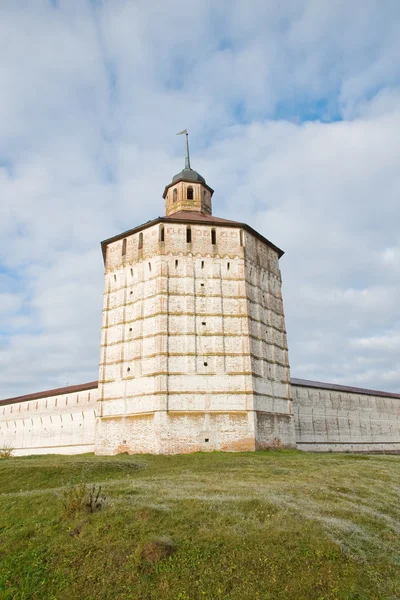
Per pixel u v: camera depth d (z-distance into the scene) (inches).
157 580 601.0
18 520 788.6
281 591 587.2
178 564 627.5
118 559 641.0
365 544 699.4
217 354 1818.4
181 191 2367.1
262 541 677.9
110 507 784.9
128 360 1878.7
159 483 1012.5
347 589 594.2
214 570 619.2
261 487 963.3
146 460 1503.4
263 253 2171.5
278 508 797.2
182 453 1654.8
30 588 603.8
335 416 2596.0
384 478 1164.5
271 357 2004.2
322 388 2578.7
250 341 1875.0
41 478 1183.6
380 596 586.6
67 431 2345.0
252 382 1800.0
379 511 870.4
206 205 2420.0
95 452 1835.6
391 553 688.4
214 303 1897.1
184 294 1886.1
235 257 1993.1
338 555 654.5
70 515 770.2
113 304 2025.1
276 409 1916.8
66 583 607.8
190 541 676.7
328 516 791.7
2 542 717.3
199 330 1841.8
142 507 773.3
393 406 3026.6
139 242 2033.7
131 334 1909.4
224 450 1689.2
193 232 1991.9
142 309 1905.8
